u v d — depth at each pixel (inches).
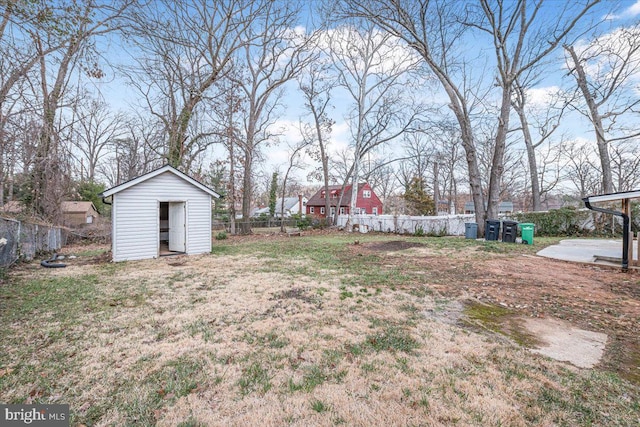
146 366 110.7
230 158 664.4
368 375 104.7
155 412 86.5
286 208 1797.5
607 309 172.9
